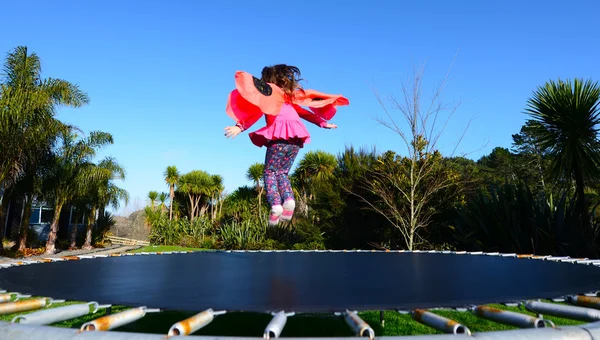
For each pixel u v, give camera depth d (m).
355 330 1.08
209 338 0.99
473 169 10.80
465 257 3.70
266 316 3.59
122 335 1.01
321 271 2.54
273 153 2.65
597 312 1.24
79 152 12.05
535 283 1.95
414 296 1.59
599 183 8.24
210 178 21.11
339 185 11.09
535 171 24.06
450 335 1.00
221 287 1.84
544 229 6.56
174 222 17.56
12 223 14.66
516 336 1.01
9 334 1.06
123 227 20.47
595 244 6.58
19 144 9.56
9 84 9.97
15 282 2.00
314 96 2.88
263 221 14.45
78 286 1.87
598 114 7.24
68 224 16.80
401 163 10.16
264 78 2.72
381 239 10.73
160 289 1.78
